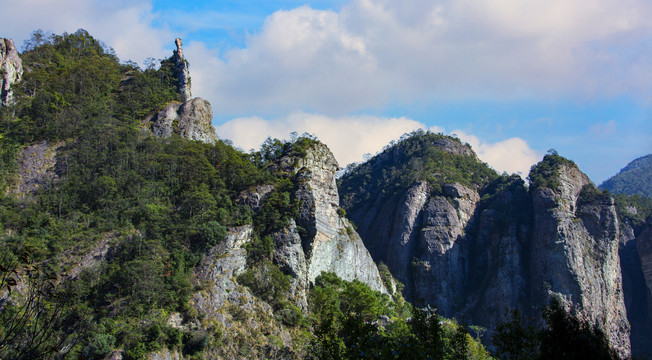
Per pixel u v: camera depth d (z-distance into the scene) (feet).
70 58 636.48
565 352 138.62
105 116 521.65
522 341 159.63
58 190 431.84
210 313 358.64
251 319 368.68
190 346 329.72
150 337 319.27
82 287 342.64
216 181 467.52
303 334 371.15
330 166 524.93
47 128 484.74
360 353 160.97
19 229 388.78
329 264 472.03
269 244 419.95
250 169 491.31
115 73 620.08
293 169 495.41
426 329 174.50
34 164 455.22
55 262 358.64
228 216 430.61
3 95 513.04
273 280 400.06
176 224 412.77
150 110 573.74
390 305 484.33
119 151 466.29
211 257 392.27
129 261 368.27
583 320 147.02
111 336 306.55
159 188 449.06
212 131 594.65
